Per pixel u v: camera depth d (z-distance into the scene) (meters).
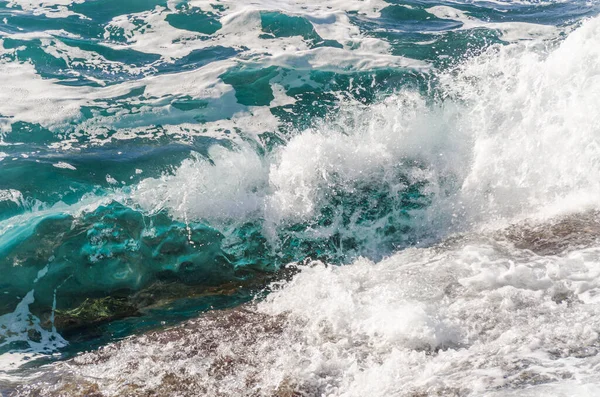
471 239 5.14
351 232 5.44
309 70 7.42
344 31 8.46
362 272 4.77
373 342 3.83
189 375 3.74
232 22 8.67
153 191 5.63
